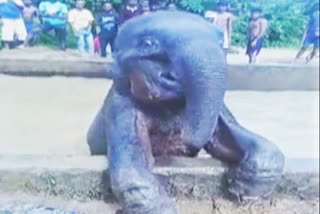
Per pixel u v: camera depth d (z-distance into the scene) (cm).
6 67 559
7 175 317
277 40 620
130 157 299
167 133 321
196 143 317
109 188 317
